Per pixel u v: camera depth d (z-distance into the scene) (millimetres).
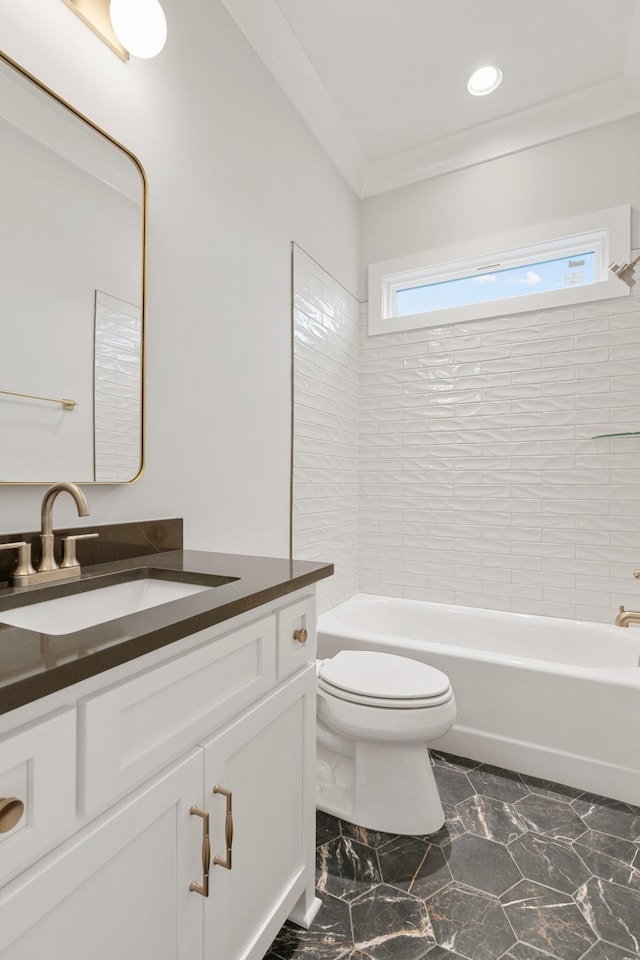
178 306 1486
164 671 696
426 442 2705
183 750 746
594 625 2250
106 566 1173
